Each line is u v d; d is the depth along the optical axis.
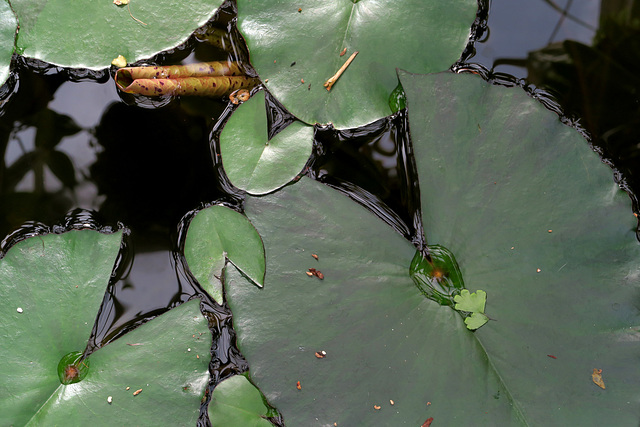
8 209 1.10
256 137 1.10
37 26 1.09
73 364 1.07
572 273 1.08
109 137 1.12
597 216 1.09
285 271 1.09
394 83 1.10
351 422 1.07
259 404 1.08
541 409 1.07
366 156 1.12
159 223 1.11
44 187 1.11
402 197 1.11
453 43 1.10
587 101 1.12
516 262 1.08
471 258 1.08
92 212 1.11
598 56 1.13
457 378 1.08
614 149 1.12
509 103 1.09
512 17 1.13
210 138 1.12
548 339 1.08
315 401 1.08
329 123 1.10
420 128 1.09
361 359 1.08
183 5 1.10
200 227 1.09
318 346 1.08
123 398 1.07
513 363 1.08
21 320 1.07
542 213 1.09
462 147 1.09
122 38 1.10
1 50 1.09
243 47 1.13
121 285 1.10
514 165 1.09
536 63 1.12
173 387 1.07
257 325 1.08
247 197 1.10
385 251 1.09
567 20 1.13
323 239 1.09
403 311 1.08
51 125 1.11
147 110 1.12
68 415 1.06
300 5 1.10
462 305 1.08
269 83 1.10
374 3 1.10
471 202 1.09
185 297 1.10
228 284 1.09
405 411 1.07
